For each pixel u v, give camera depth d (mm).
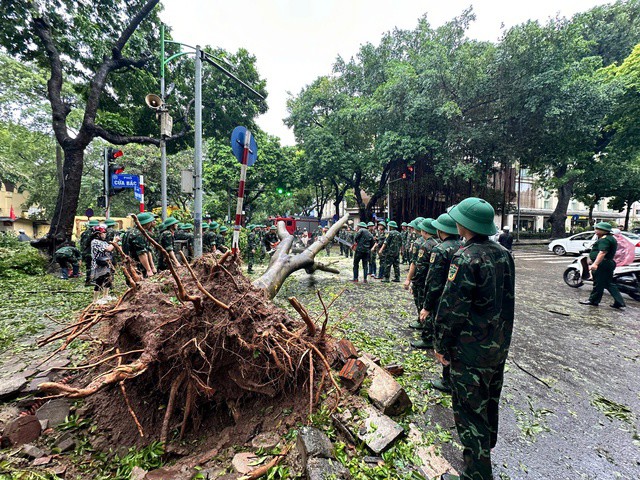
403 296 6691
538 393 2891
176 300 2494
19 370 2885
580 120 14523
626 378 3189
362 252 8305
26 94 15227
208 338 2209
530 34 13695
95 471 1966
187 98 12484
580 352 3848
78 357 3164
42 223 26594
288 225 22766
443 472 1850
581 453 2127
